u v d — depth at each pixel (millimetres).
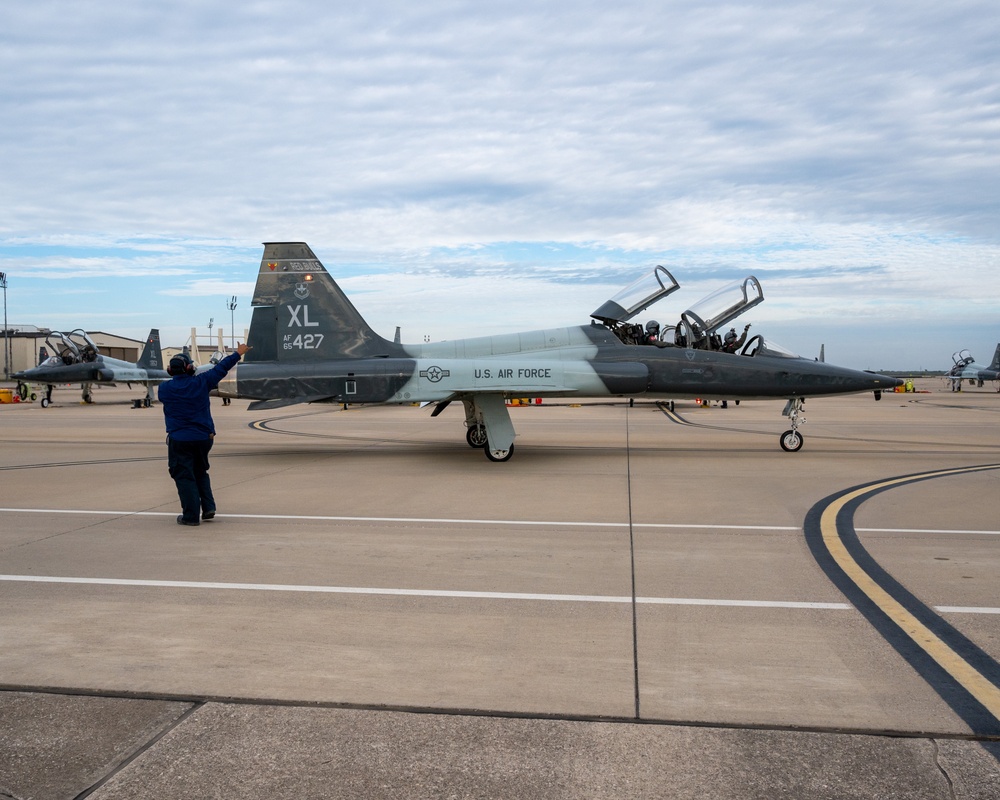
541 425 21656
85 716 3391
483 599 5082
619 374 13195
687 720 3338
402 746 3129
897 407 33062
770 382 13922
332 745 3137
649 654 4090
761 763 2984
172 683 3734
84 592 5273
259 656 4074
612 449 14930
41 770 2947
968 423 22719
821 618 4672
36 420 24938
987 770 2934
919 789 2801
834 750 3084
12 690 3658
